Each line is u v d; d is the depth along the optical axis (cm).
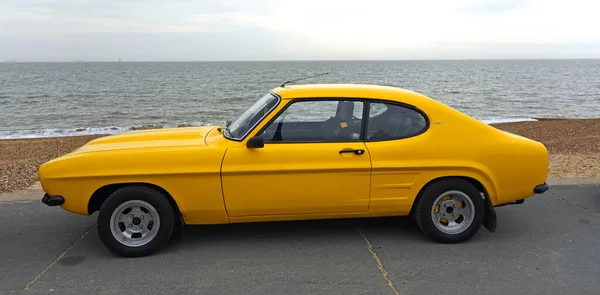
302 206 402
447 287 337
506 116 2328
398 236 443
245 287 338
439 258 390
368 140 405
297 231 458
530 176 416
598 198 568
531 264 378
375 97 412
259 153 388
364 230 460
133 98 3444
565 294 326
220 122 2134
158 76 8000
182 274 361
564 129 1559
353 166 394
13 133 1784
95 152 388
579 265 376
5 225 481
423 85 4944
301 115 404
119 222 393
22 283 347
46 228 472
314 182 395
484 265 376
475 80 6116
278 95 413
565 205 541
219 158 386
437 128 407
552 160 818
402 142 403
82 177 378
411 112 413
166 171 382
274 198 395
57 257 397
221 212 397
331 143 398
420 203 414
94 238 443
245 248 414
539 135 1401
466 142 407
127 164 381
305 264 379
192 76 8044
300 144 395
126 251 391
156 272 365
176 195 389
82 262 386
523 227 468
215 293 329
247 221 408
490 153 407
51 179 379
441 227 421
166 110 2653
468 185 411
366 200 406
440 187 409
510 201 426
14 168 801
